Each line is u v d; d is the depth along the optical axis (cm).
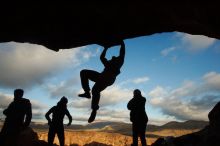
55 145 1184
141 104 872
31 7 698
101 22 764
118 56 723
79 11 721
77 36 817
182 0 652
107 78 674
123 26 783
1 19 735
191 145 845
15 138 727
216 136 805
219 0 622
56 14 731
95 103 664
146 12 718
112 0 675
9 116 730
